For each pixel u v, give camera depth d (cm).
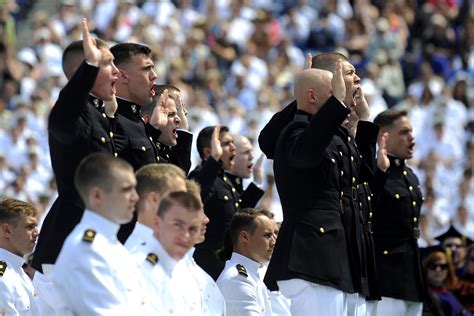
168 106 3219
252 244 3266
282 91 7838
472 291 4391
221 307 2886
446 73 8388
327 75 3038
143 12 8688
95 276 2495
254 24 8575
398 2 9031
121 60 3055
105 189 2511
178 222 2633
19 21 8819
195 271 2858
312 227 2986
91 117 2867
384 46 8506
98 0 8638
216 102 7781
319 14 8950
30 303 3247
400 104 7875
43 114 7262
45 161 6925
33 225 3303
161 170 2736
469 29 8575
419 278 3566
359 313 3112
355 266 3052
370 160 3244
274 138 3219
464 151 7531
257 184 3788
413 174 3641
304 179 2991
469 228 6400
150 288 2634
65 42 8269
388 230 3534
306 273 2961
